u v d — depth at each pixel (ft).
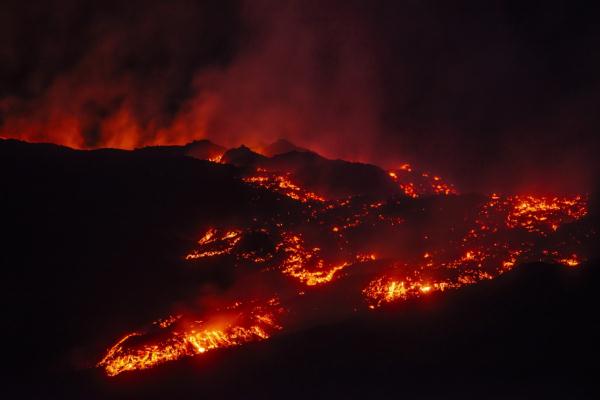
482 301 172.14
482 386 138.92
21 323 200.54
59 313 206.59
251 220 256.32
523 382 138.82
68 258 238.07
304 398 141.90
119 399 151.64
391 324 167.84
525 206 241.76
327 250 228.63
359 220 244.63
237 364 159.53
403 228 235.20
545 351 148.77
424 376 145.59
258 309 187.32
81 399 154.51
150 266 230.07
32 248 242.37
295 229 245.04
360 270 211.61
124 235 250.78
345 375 149.07
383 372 148.56
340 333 166.20
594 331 152.97
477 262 200.85
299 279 212.84
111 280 223.71
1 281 224.74
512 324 160.35
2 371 176.45
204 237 254.06
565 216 231.91
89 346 188.96
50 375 172.35
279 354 160.86
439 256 209.67
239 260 225.56
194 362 163.12
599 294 166.09
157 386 155.22
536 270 180.75
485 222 231.09
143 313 204.03
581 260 200.23
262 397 144.46
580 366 141.69
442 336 160.04
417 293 184.75
